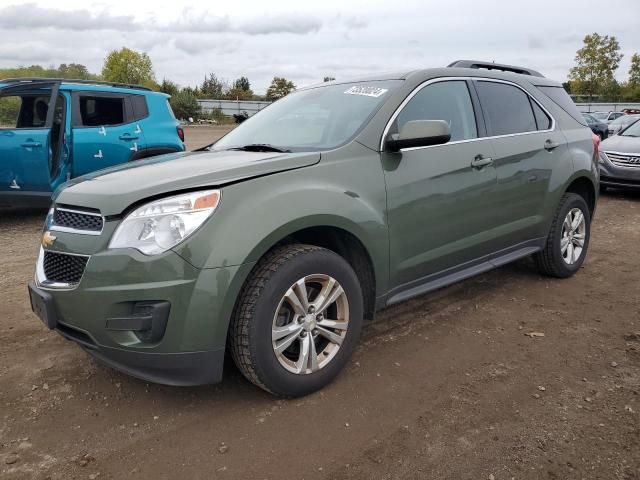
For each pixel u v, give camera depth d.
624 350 3.45
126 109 7.74
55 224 2.83
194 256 2.48
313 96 3.99
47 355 3.43
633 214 8.08
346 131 3.32
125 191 2.62
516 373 3.17
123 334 2.54
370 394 2.94
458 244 3.72
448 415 2.74
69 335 2.73
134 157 7.70
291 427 2.65
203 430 2.63
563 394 2.93
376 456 2.43
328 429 2.63
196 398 2.92
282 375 2.76
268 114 4.15
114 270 2.48
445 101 3.77
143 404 2.88
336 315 3.01
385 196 3.17
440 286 3.67
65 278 2.70
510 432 2.59
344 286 2.96
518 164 4.12
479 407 2.81
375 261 3.15
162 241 2.48
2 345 3.58
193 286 2.47
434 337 3.67
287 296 2.72
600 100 53.38
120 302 2.48
